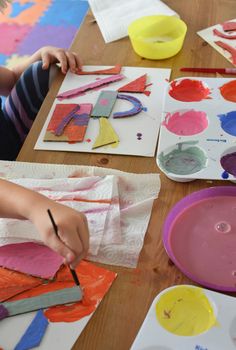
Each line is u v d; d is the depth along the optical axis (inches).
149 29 46.9
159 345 23.2
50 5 107.0
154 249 28.2
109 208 30.7
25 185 32.9
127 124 37.2
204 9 50.2
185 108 36.7
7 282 27.3
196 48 44.8
